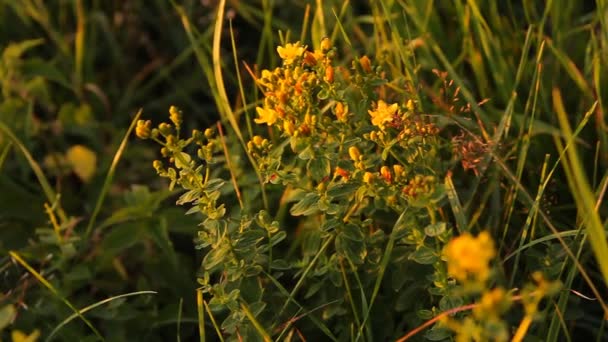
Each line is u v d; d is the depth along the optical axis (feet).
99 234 3.86
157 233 3.69
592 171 3.61
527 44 3.49
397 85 3.58
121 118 4.38
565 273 3.35
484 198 3.43
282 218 3.63
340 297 3.34
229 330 3.16
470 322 2.78
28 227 3.89
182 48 4.52
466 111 3.53
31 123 4.14
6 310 3.45
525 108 3.54
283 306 3.29
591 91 3.62
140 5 4.62
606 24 3.59
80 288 3.76
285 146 3.67
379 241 3.29
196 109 4.30
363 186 3.14
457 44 3.95
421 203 2.96
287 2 4.34
